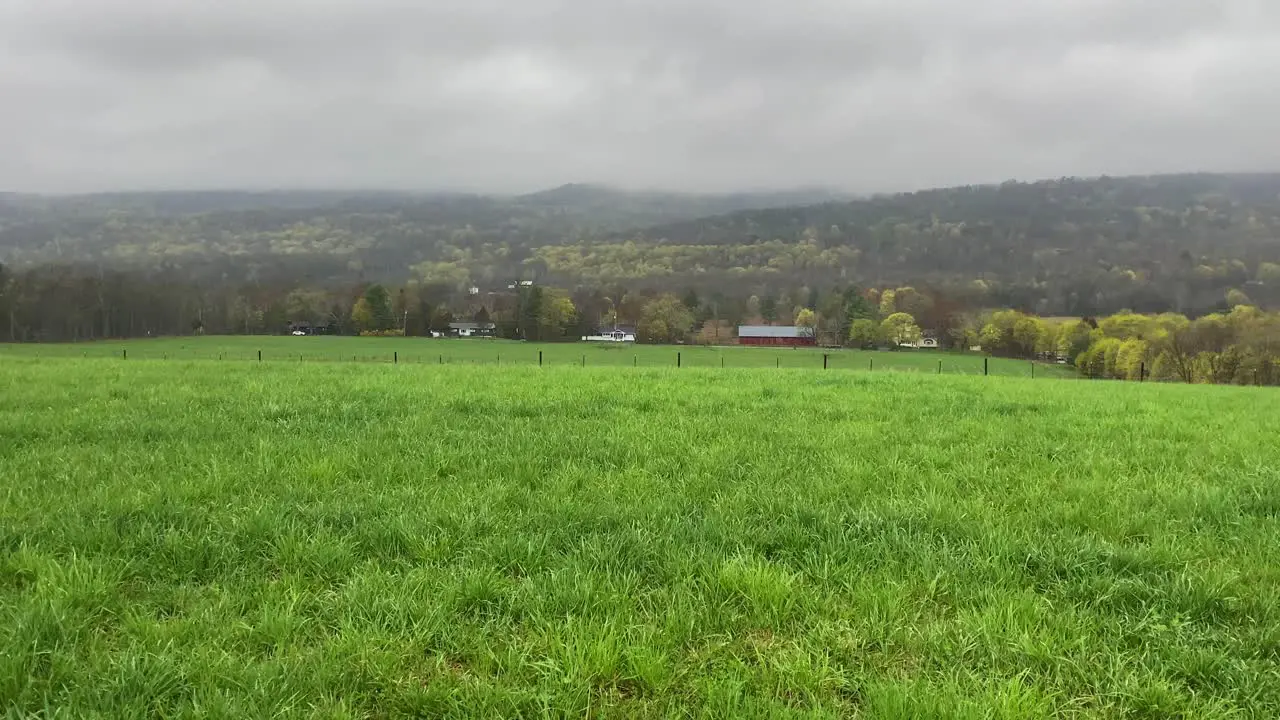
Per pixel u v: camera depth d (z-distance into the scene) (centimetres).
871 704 359
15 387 1413
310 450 838
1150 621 439
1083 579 494
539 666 385
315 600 456
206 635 414
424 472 766
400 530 558
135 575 491
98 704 348
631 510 633
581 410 1212
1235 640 422
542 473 777
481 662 396
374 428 1009
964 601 468
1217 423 1208
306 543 537
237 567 506
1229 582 490
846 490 723
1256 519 639
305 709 353
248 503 636
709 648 411
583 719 355
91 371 1827
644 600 468
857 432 1025
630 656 389
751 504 666
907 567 513
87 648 402
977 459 869
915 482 756
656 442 933
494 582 473
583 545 536
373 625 419
